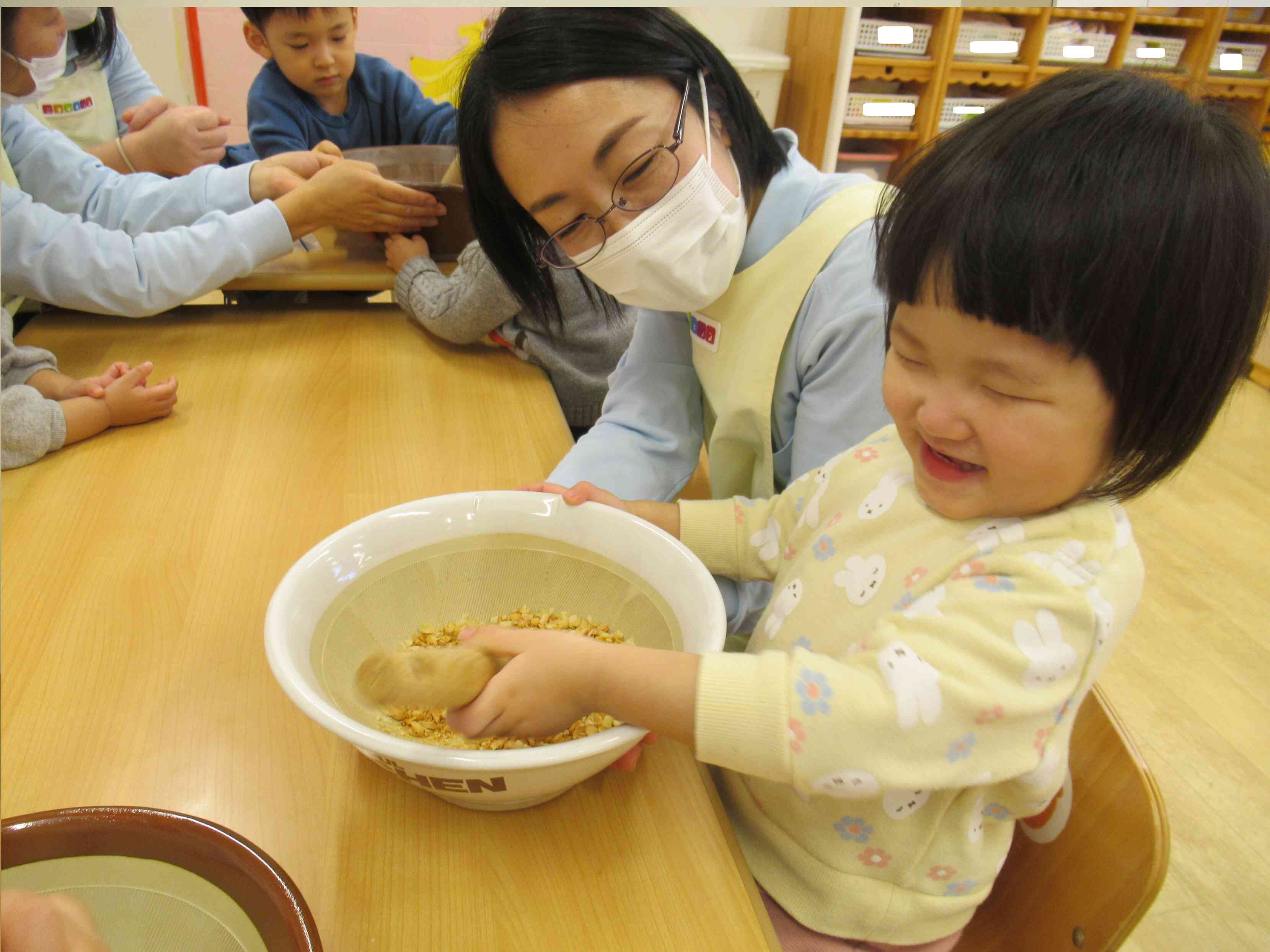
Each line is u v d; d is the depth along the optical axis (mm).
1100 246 409
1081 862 630
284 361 1214
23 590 748
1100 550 493
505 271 962
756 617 958
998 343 439
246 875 409
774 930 605
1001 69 3119
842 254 825
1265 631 1832
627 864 538
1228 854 1362
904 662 483
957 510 527
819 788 483
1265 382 2850
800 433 845
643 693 508
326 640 587
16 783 571
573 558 693
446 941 489
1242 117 448
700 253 831
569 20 727
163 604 736
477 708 520
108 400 1000
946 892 609
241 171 1455
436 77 3186
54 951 312
